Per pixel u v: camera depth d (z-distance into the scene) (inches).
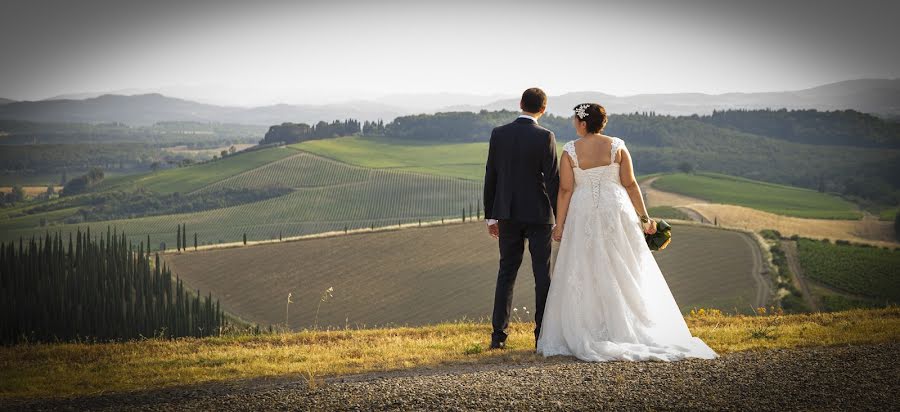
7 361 371.9
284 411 215.0
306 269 4697.3
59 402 248.2
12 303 4352.9
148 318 4158.5
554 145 316.2
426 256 4628.4
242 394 239.3
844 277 3730.3
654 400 215.9
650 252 309.6
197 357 355.9
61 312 4330.7
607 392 224.4
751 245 4217.5
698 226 4685.0
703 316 486.6
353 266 4628.4
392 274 4421.8
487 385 234.8
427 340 402.3
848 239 5413.4
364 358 322.0
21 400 255.3
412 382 242.2
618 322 294.8
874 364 249.1
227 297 4498.0
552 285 310.2
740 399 215.2
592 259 301.7
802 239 4672.7
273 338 437.4
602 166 307.4
